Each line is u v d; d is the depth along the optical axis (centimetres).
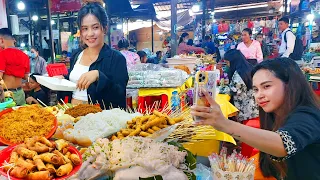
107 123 130
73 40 845
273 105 115
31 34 823
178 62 473
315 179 115
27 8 761
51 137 121
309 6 799
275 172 148
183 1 1291
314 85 432
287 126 100
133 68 366
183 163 111
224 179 112
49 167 83
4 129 114
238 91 340
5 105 165
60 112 163
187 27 1717
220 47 1207
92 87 184
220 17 1736
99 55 206
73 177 96
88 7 199
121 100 202
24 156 88
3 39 362
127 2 829
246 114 341
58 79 177
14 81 349
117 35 963
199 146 162
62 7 602
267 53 776
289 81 113
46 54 827
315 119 105
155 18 1182
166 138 130
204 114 91
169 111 161
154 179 97
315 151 113
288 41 568
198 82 92
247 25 1230
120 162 100
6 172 83
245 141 95
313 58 530
